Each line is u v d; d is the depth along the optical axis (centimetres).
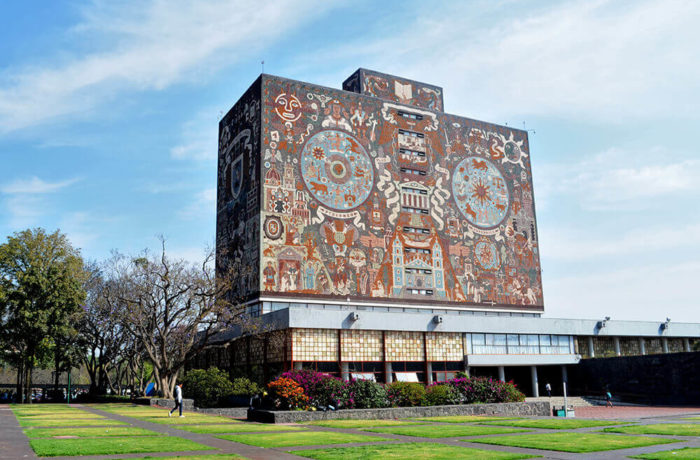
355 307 5981
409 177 6675
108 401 6494
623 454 1788
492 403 3872
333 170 6238
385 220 6384
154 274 4950
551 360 5894
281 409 3425
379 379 4856
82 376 12325
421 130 6919
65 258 6322
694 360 5019
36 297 6078
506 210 7281
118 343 6656
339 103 6481
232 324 5469
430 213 6694
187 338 5400
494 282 6931
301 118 6225
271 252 5725
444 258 6644
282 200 5909
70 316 5975
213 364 6347
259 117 6072
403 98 7094
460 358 5359
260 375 5094
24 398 6700
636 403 5388
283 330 4725
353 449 1903
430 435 2380
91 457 1681
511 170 7488
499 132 7525
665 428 2648
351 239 6147
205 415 3681
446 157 7000
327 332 4744
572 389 6147
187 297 5206
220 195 6950
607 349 6350
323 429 2716
